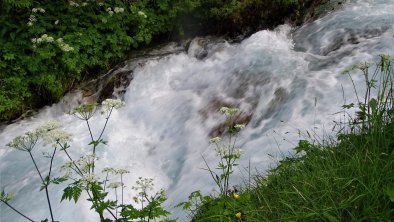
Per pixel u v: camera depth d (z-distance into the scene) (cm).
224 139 507
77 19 724
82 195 435
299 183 274
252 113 524
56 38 695
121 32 755
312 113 463
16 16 695
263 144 449
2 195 230
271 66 594
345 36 638
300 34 721
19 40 670
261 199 292
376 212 207
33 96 678
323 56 603
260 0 781
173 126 577
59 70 686
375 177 228
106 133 579
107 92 689
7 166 528
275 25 795
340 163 269
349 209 219
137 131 600
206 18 830
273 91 532
